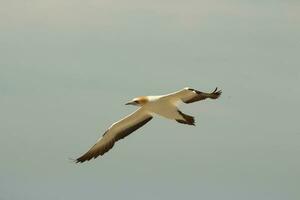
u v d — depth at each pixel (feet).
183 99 95.25
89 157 100.68
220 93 94.12
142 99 96.22
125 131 99.71
